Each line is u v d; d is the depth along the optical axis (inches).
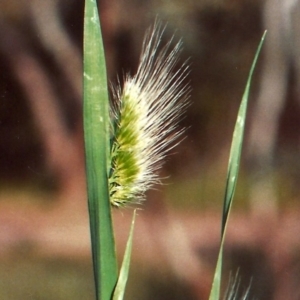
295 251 48.9
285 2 53.4
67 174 54.9
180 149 55.1
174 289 47.1
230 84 56.2
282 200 52.5
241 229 50.9
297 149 54.6
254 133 54.9
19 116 55.2
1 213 51.7
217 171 55.6
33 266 47.3
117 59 53.1
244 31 54.7
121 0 52.2
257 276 47.2
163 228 49.3
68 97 55.9
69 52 55.9
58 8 55.4
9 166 54.6
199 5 52.5
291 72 55.0
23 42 55.6
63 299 45.0
